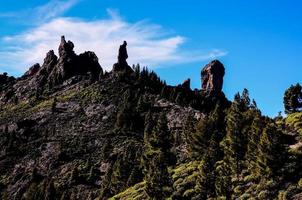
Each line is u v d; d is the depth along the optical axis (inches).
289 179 3061.0
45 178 6072.8
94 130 7445.9
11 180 6190.9
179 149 5398.6
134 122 7509.8
